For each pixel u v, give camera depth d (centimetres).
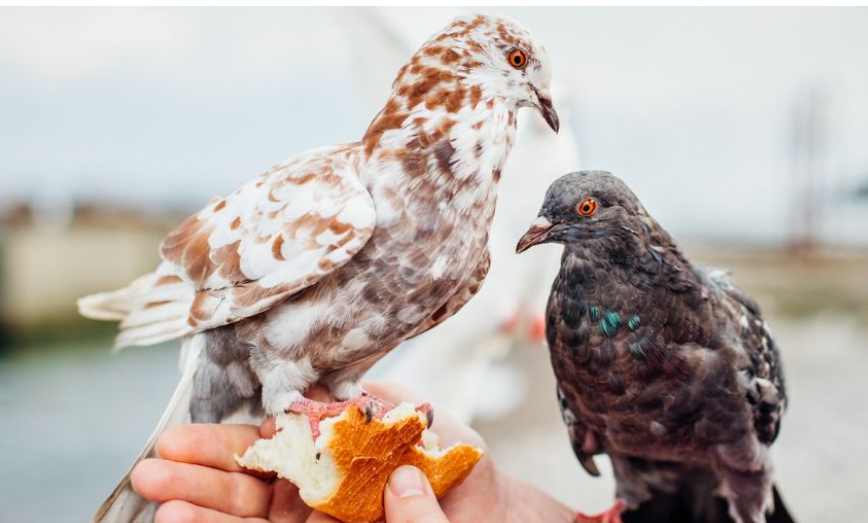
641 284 41
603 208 40
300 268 36
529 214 62
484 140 37
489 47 37
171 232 41
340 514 37
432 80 37
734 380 42
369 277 37
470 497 45
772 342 45
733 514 45
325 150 39
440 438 46
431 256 37
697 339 41
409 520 36
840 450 80
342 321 37
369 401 39
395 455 38
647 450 44
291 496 41
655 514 49
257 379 39
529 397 89
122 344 40
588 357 41
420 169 36
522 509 46
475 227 37
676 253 41
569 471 80
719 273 47
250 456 39
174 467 38
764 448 45
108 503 39
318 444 36
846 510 69
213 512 38
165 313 40
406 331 38
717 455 43
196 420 41
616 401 42
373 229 36
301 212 37
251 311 37
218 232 39
